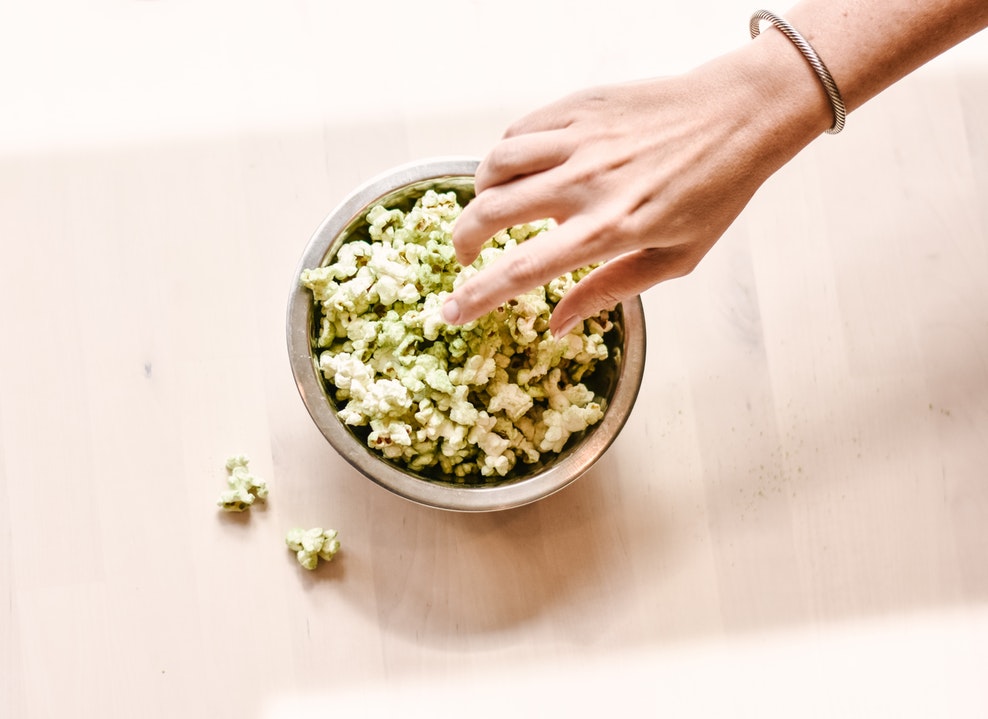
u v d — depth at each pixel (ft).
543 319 2.48
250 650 2.64
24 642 2.61
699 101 2.25
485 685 2.67
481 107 2.71
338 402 2.52
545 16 2.73
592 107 2.27
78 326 2.65
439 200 2.47
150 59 2.67
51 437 2.63
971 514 2.77
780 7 2.77
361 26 2.70
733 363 2.74
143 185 2.66
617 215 2.23
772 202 2.77
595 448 2.47
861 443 2.76
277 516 2.65
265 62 2.68
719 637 2.72
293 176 2.68
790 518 2.74
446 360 2.46
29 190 2.65
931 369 2.79
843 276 2.77
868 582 2.75
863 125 2.80
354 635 2.65
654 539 2.71
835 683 2.73
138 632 2.63
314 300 2.47
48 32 2.66
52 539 2.63
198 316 2.66
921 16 2.23
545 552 2.69
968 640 2.76
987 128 2.82
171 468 2.64
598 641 2.69
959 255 2.80
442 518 2.67
